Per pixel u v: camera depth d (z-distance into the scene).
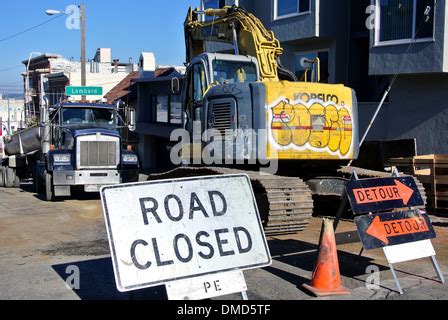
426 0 13.39
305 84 8.72
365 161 13.37
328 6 16.88
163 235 4.80
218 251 4.96
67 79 38.09
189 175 9.30
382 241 6.04
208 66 9.59
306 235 8.86
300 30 17.23
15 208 12.86
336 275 5.86
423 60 13.43
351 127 9.02
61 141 15.12
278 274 6.56
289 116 8.48
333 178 9.21
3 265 7.20
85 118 15.53
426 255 6.30
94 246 8.32
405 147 12.76
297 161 9.12
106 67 42.50
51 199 14.11
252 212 5.23
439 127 13.61
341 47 17.19
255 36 10.28
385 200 6.26
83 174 13.89
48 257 7.64
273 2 18.20
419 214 6.47
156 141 27.33
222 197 5.15
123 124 16.11
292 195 7.76
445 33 12.95
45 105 15.91
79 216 11.48
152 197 4.88
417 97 14.09
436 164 10.88
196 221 4.97
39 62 44.19
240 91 8.59
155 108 26.41
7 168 19.19
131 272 4.59
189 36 12.59
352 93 9.11
